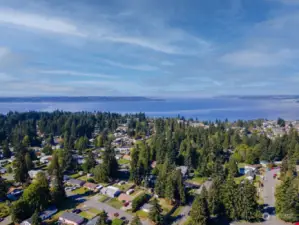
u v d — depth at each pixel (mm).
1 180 71250
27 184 79562
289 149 107062
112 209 66375
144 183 81500
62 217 60438
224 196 59750
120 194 75312
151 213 58188
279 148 109812
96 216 61875
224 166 99312
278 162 108750
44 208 64750
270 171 97688
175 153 106438
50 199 67250
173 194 67688
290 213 57188
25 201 61562
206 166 92438
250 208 57562
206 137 135250
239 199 58344
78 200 72125
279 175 91188
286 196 58031
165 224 58469
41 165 104688
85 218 61344
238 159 109875
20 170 80562
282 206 58625
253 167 99438
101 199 72688
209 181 86875
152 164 108000
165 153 104875
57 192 69062
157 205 58719
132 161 91312
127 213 64125
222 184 63156
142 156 108375
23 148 109688
